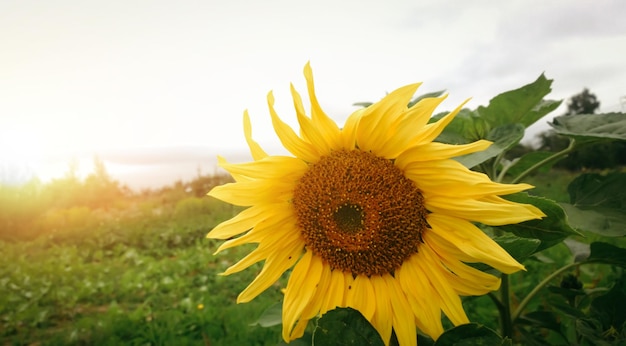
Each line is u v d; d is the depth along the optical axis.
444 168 0.31
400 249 0.33
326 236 0.34
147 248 2.90
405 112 0.32
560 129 0.39
